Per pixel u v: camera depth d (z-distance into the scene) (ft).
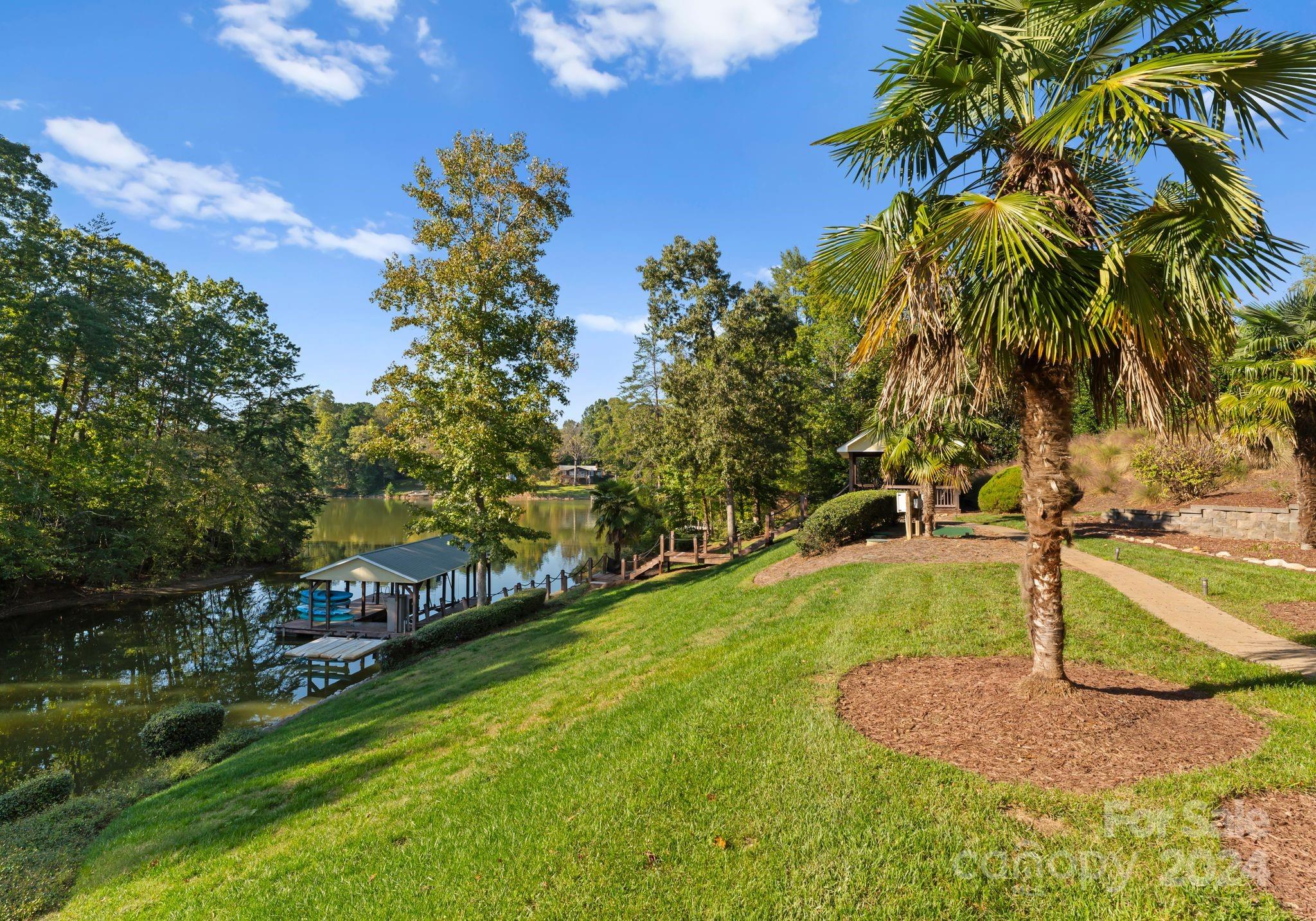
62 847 24.09
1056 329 15.48
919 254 16.48
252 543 117.39
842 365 113.29
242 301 127.24
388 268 58.80
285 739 34.60
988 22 17.60
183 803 26.50
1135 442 72.69
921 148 19.25
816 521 49.83
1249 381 41.68
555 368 63.62
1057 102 17.51
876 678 21.85
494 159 61.52
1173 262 15.55
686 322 113.70
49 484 81.15
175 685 55.62
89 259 93.09
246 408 128.77
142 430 102.37
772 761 16.70
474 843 15.98
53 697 52.47
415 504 63.21
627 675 29.94
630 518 97.50
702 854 13.43
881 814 13.69
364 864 16.63
